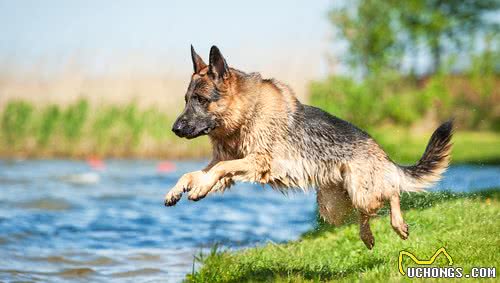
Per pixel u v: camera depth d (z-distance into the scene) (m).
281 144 8.50
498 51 40.78
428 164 9.20
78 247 12.30
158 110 27.95
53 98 29.42
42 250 12.02
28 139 27.17
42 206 16.47
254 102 8.40
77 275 10.41
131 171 23.58
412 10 37.47
